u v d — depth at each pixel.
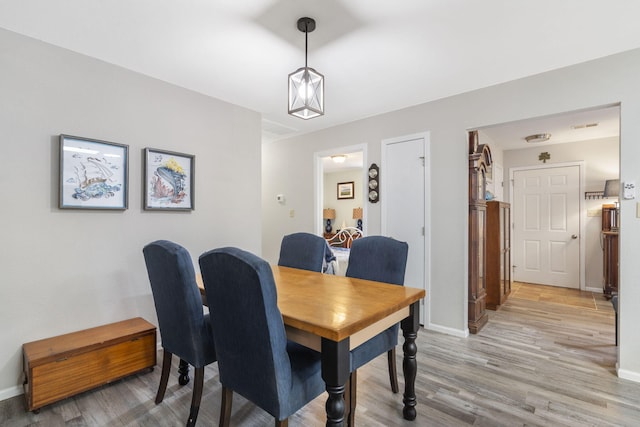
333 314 1.41
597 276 4.76
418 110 3.38
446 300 3.16
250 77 2.76
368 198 3.77
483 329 3.24
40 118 2.14
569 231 4.98
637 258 2.21
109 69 2.47
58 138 2.21
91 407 1.90
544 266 5.19
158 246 1.73
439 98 3.22
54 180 2.19
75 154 2.28
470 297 3.14
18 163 2.05
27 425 1.74
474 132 3.12
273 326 1.22
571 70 2.51
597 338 2.98
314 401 1.99
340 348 1.25
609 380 2.21
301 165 4.52
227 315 1.34
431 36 2.13
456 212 3.12
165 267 1.71
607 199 4.70
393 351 2.03
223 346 1.42
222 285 1.31
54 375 1.88
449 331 3.12
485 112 2.94
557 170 5.07
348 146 3.98
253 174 3.61
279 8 1.83
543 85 2.63
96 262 2.39
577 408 1.89
